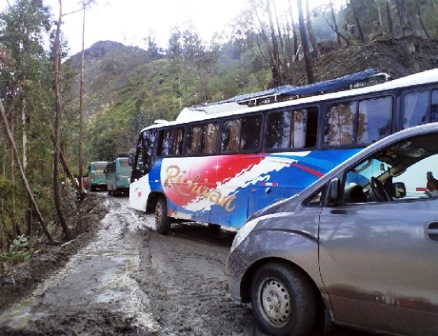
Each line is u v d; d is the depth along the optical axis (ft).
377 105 21.86
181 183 35.14
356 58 87.10
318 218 12.94
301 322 13.00
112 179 95.45
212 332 14.89
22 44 59.26
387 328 11.35
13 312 17.63
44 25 59.67
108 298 18.92
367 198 12.37
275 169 26.43
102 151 199.72
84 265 25.40
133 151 43.29
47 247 35.50
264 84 120.26
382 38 107.14
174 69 226.79
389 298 11.16
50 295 19.62
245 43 127.13
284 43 133.28
